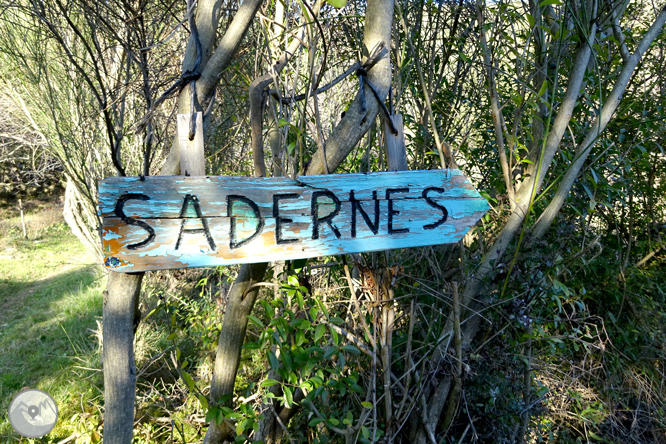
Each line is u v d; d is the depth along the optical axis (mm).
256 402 2316
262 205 991
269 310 1302
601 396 2256
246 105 2373
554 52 1584
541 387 1866
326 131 2031
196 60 1092
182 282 4621
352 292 1380
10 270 6863
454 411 1503
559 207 1566
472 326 1604
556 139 1479
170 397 2809
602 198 2021
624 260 2627
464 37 1849
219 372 1413
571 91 1470
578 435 2348
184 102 1146
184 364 1498
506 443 1702
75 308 5102
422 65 2000
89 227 4727
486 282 1576
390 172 1093
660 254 2955
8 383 3566
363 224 1070
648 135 2033
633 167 2488
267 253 999
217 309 3293
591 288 2428
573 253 1911
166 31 1605
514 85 2330
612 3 1497
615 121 2135
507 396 1681
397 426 1432
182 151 959
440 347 1549
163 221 926
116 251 896
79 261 7375
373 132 1659
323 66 1056
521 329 1725
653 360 2500
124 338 1135
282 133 1518
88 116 3529
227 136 3229
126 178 900
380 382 1610
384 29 1094
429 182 1129
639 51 1493
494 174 2006
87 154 3900
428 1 1679
